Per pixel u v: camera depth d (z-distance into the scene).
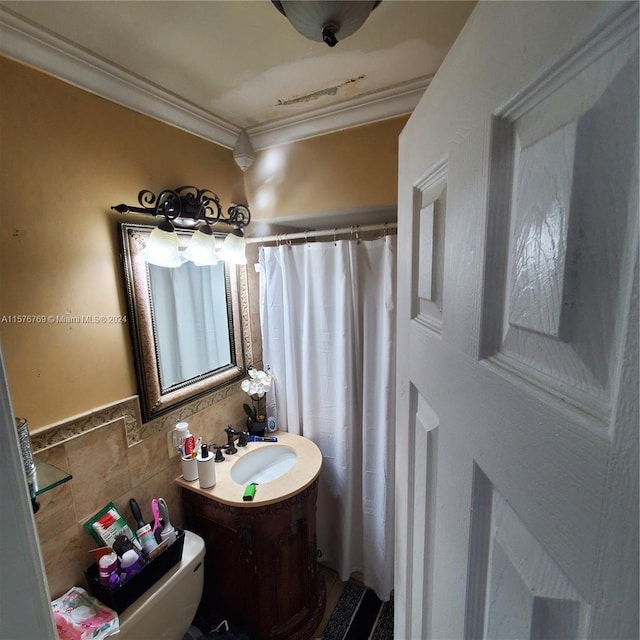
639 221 0.19
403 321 0.74
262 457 1.67
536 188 0.27
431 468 0.56
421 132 0.58
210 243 1.31
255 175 1.64
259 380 1.70
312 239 2.03
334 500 1.80
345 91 1.24
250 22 0.86
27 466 0.81
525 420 0.30
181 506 1.43
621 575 0.21
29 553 0.37
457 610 0.45
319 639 1.51
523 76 0.28
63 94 0.97
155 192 1.26
